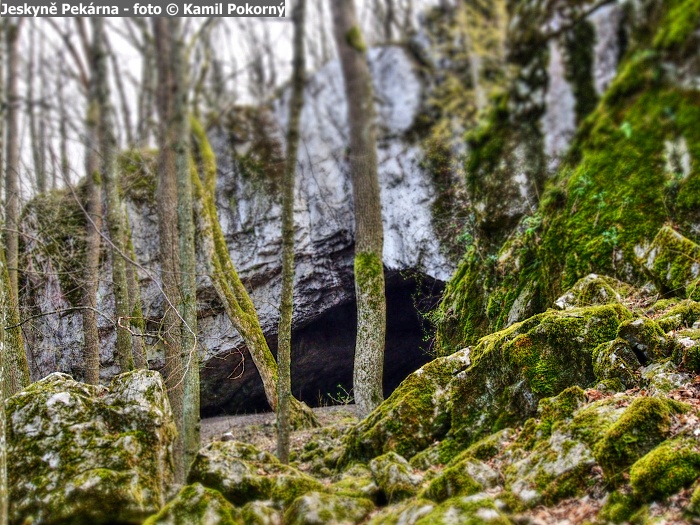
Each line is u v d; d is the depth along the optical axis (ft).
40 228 42.04
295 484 14.33
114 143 29.76
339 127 32.91
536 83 28.76
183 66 25.72
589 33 26.68
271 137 38.81
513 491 11.75
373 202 28.99
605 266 23.08
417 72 33.83
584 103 27.30
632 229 22.97
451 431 17.16
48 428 15.51
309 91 32.86
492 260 29.96
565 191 26.55
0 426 12.69
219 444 17.35
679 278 20.04
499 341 17.58
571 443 12.14
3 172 28.99
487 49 29.71
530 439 13.89
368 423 18.97
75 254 44.93
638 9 25.26
